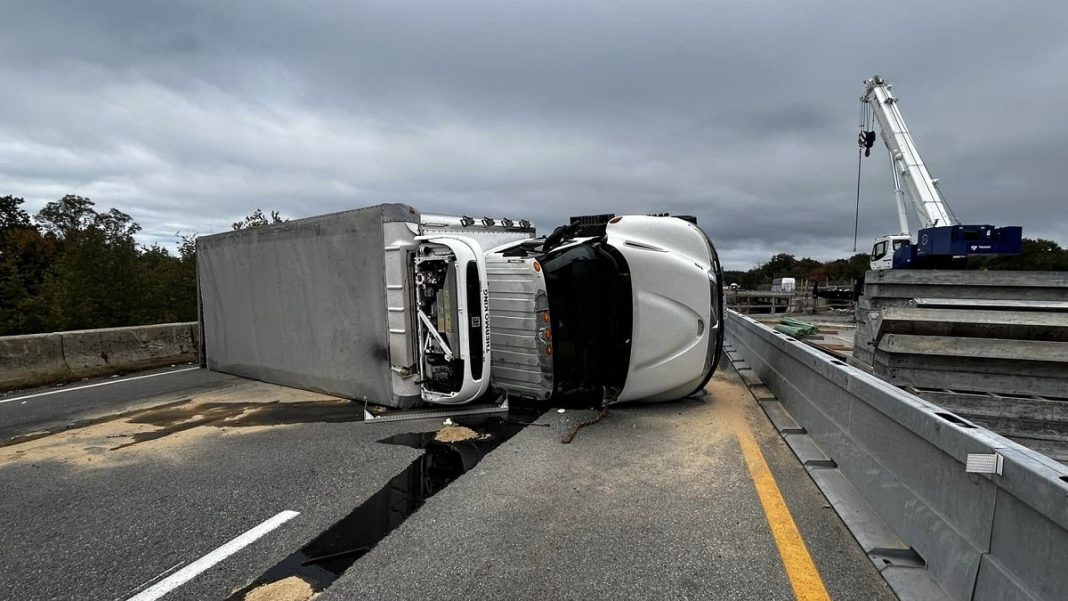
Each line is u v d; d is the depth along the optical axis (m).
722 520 3.35
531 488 3.95
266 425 5.84
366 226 6.28
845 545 3.02
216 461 4.69
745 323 9.73
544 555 2.98
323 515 3.56
